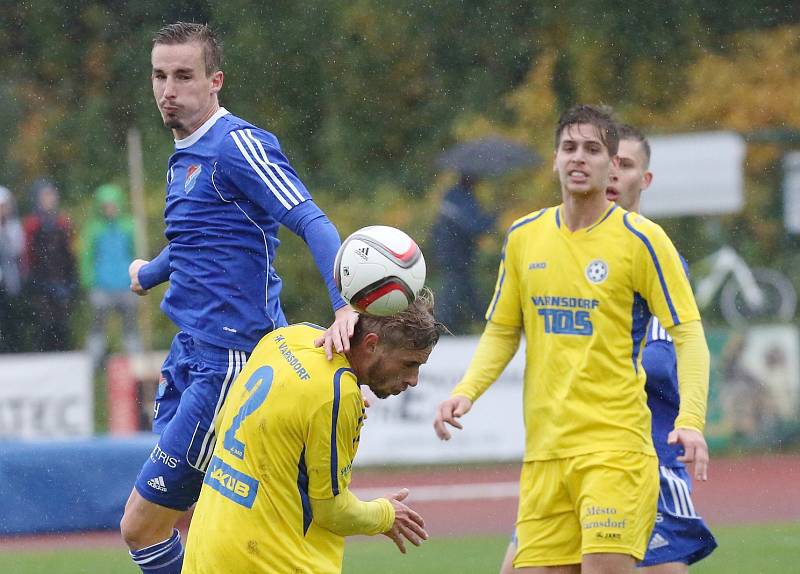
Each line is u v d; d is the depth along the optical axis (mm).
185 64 17125
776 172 58594
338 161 61844
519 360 45875
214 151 17109
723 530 33125
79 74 63812
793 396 49250
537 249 17453
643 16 63656
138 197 50250
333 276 15219
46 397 42812
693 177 54719
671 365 18406
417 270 14742
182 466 17516
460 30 63906
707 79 62969
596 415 16797
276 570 14180
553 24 63719
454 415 17922
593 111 17156
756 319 54344
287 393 14070
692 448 16234
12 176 60719
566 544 17109
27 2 63875
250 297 17375
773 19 64188
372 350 14578
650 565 18406
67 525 33781
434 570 27266
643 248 16828
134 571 27203
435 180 61312
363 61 63250
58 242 50438
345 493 14461
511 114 62219
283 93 62969
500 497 40406
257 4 63500
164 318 54188
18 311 49781
